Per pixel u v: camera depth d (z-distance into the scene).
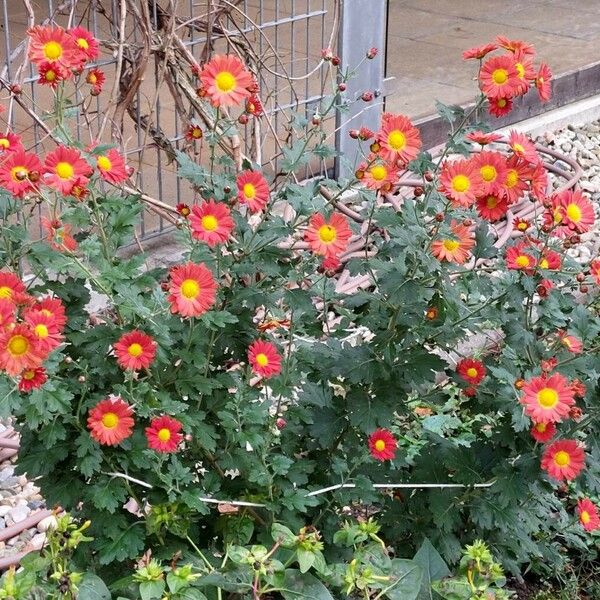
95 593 2.34
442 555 2.77
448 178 2.45
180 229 2.79
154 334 2.42
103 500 2.38
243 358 2.68
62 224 2.82
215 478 2.56
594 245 5.41
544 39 8.59
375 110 5.60
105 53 4.88
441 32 8.74
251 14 7.27
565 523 3.18
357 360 2.63
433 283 2.63
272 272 2.58
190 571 2.29
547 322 2.76
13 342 2.10
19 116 5.71
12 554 3.22
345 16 5.27
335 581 2.42
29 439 2.46
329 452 2.77
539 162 2.58
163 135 4.56
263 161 5.08
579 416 2.57
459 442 3.65
